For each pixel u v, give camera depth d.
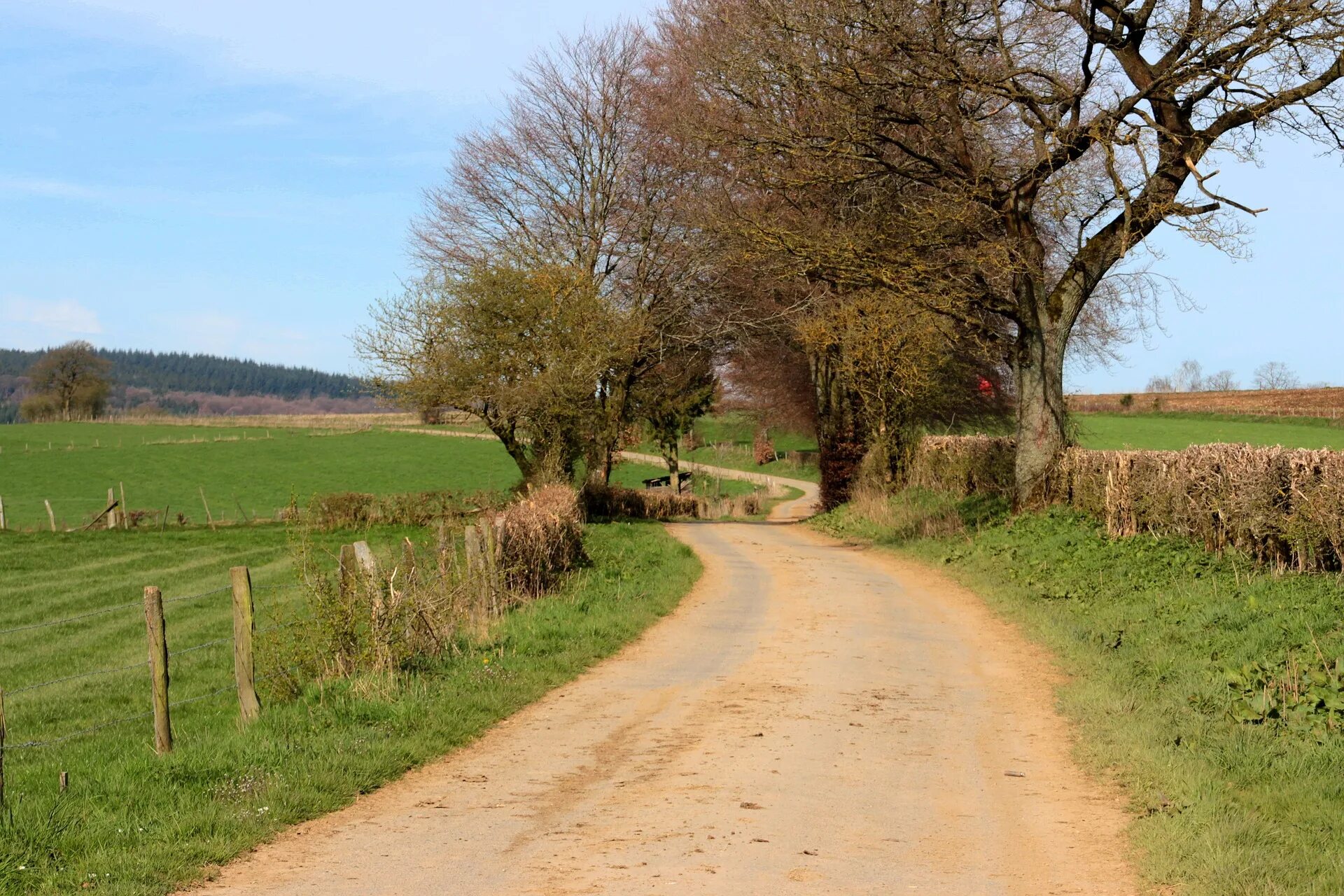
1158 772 7.73
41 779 8.60
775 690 11.22
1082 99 22.06
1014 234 23.67
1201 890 5.53
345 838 6.75
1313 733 8.26
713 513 52.59
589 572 20.20
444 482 66.19
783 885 5.75
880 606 17.33
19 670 17.72
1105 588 16.12
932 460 34.12
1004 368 43.41
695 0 36.19
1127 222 19.72
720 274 38.69
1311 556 13.70
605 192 41.34
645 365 42.50
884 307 29.95
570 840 6.58
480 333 33.12
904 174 23.50
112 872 6.02
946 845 6.47
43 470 68.75
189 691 15.03
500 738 9.42
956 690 11.20
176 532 37.72
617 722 9.87
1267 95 19.27
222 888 5.88
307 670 11.16
